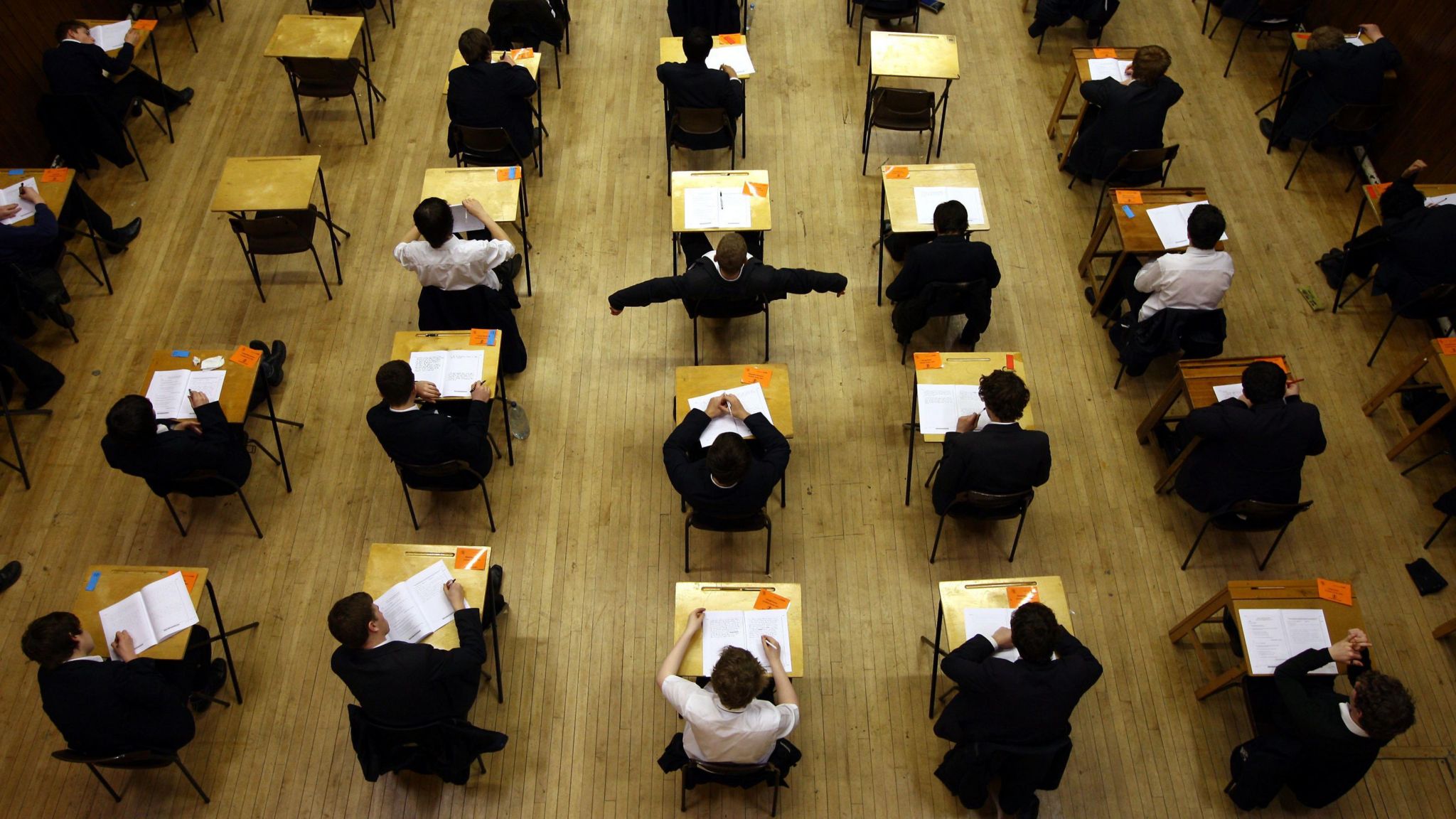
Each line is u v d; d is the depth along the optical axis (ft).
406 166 21.26
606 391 17.87
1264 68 23.29
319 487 16.72
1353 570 15.87
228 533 16.20
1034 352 18.47
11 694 14.56
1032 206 20.70
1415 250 16.96
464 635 12.72
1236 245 19.98
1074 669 11.81
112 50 20.38
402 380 14.01
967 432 14.47
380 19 24.38
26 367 17.21
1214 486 14.67
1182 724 14.43
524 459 17.02
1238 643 14.01
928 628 15.30
